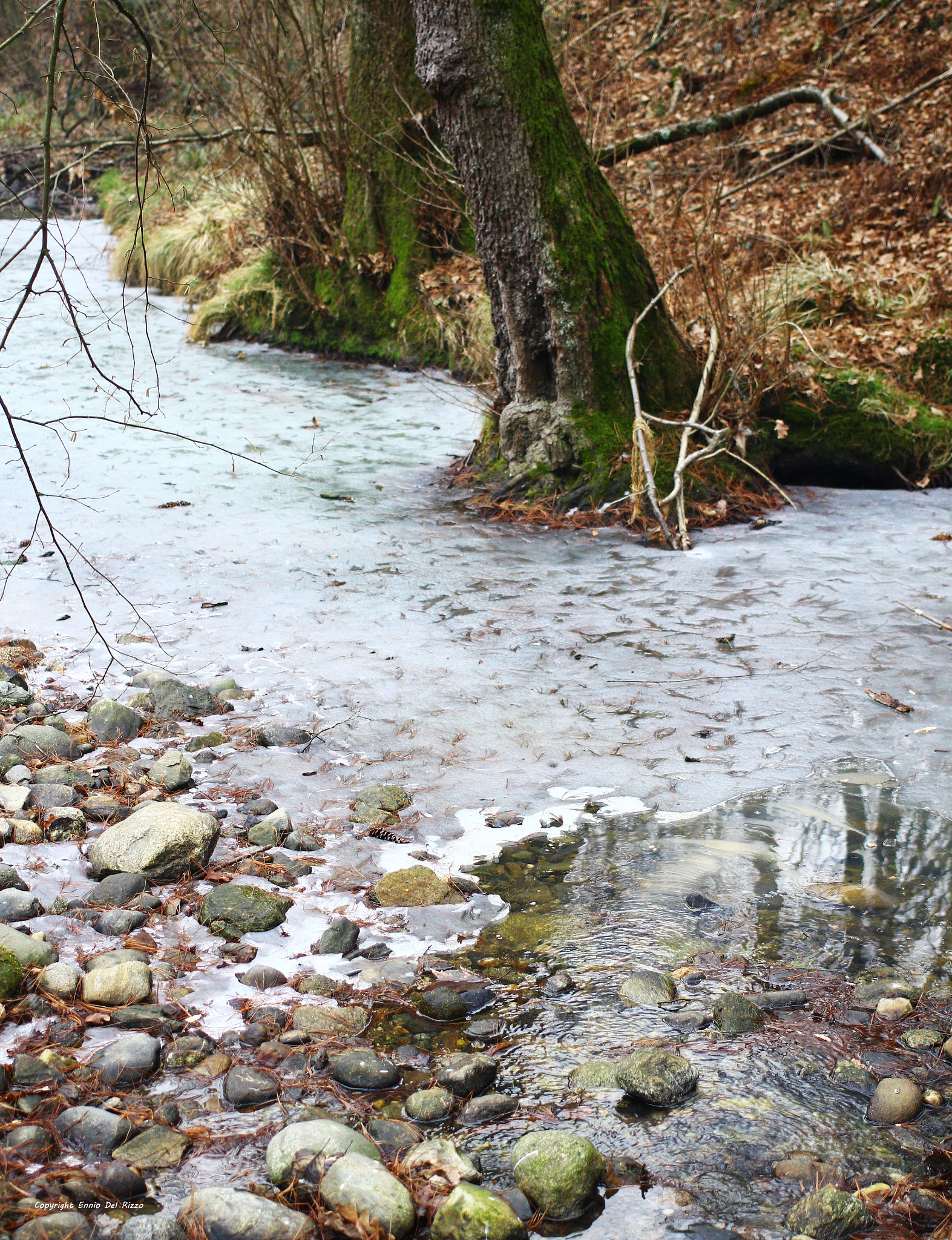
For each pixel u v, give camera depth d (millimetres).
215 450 8211
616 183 11281
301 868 3137
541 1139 2137
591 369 6879
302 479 7512
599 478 6797
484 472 7379
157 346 12398
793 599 5379
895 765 3809
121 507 6719
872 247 11445
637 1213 2051
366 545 6160
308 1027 2500
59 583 5352
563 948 2859
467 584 5582
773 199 12891
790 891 3109
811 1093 2365
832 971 2770
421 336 11469
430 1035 2523
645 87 16109
